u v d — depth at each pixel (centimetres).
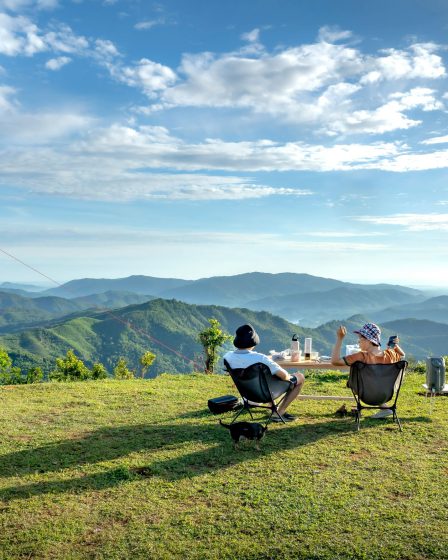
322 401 711
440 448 477
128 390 845
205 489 380
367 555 281
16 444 512
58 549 296
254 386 543
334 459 447
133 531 315
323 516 329
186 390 847
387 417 601
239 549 291
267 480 397
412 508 339
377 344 562
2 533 315
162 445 502
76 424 597
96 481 402
